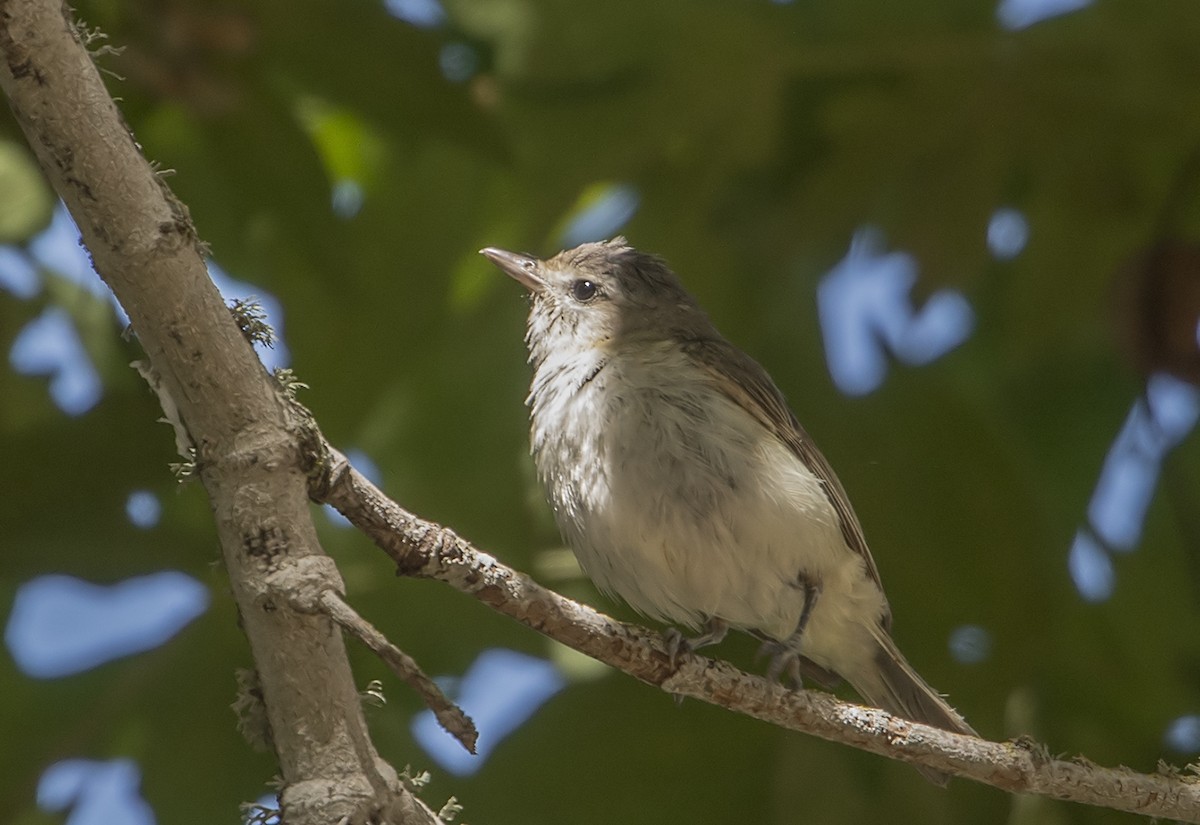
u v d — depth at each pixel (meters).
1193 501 12.76
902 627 11.56
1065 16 11.24
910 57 11.35
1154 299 11.38
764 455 9.41
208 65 10.75
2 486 10.27
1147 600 12.80
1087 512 12.98
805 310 12.44
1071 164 11.33
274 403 5.85
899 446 12.13
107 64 10.52
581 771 11.30
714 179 11.62
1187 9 10.95
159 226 5.58
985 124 11.31
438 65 11.04
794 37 11.41
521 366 12.90
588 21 11.60
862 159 11.45
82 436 10.37
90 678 11.52
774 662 9.28
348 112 11.28
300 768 5.78
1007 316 12.18
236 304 6.13
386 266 12.73
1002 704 11.34
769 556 9.39
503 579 6.61
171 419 5.93
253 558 5.71
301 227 11.39
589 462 9.36
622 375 9.48
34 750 11.30
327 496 6.05
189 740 11.20
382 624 11.66
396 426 12.88
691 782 11.29
